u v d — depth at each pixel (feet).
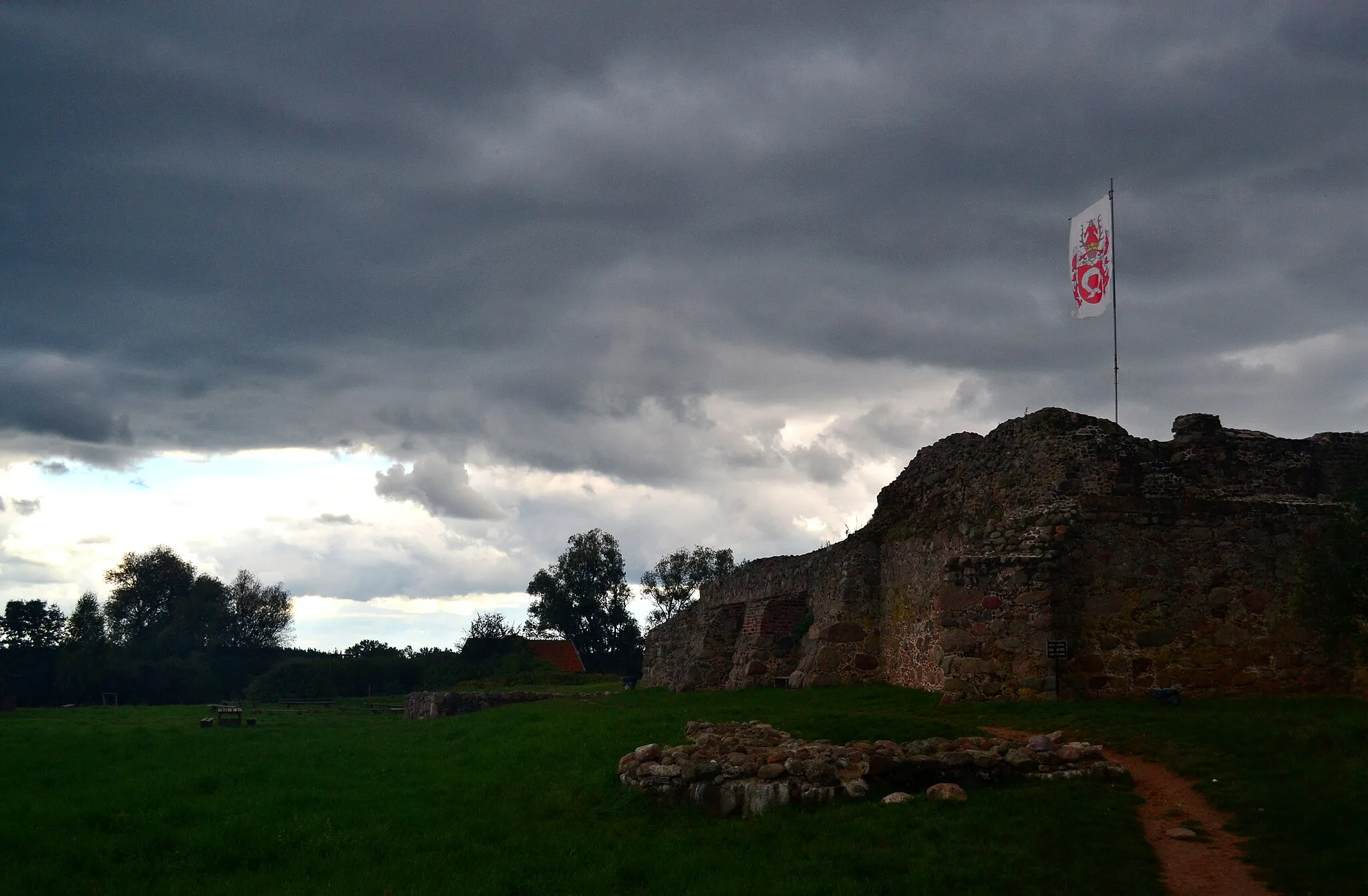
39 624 261.44
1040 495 79.46
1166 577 75.87
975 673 74.43
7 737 93.61
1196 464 79.51
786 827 45.11
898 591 96.22
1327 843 39.40
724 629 129.08
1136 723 60.54
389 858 46.11
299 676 231.30
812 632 106.01
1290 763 48.47
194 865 45.93
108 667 245.65
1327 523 76.79
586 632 293.02
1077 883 37.45
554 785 55.88
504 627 259.60
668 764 52.47
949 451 94.94
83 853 46.83
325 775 65.10
